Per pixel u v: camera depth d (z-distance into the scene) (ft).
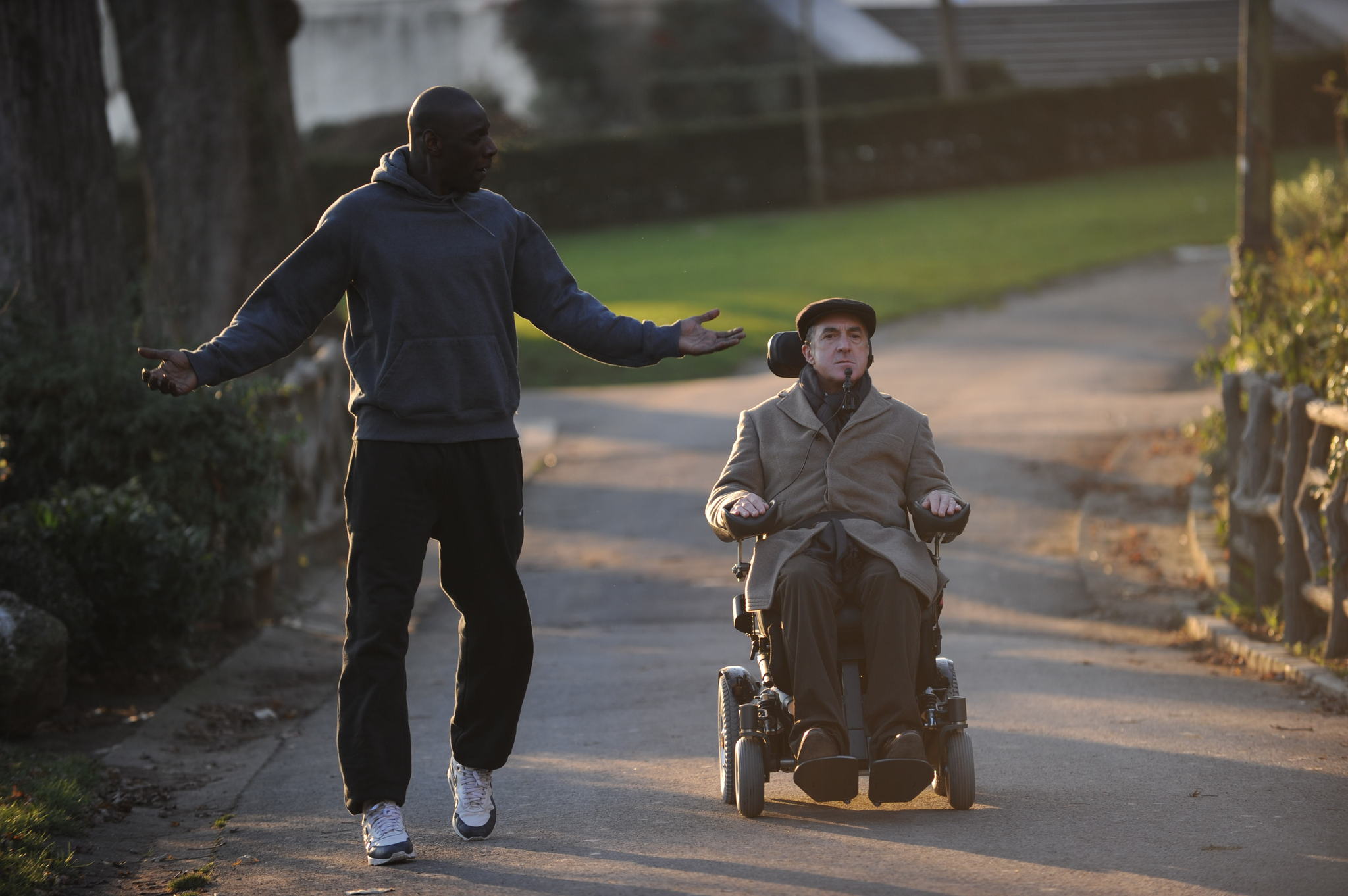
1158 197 256.93
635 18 297.33
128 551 51.93
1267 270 79.15
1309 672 48.24
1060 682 50.88
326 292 30.96
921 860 29.76
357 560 31.27
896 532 33.99
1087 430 102.99
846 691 32.83
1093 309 173.68
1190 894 27.14
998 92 288.51
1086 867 28.91
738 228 252.62
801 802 35.96
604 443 114.83
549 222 262.26
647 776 39.24
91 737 46.52
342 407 90.27
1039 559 77.15
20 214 63.41
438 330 30.83
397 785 31.04
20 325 58.44
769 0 330.75
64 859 31.94
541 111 286.05
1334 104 287.48
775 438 35.37
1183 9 354.33
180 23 103.45
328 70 280.10
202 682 54.85
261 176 105.40
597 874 29.58
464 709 32.76
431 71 284.20
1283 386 63.67
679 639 64.23
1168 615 65.36
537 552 85.71
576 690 52.49
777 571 33.50
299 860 32.04
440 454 30.96
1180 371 131.03
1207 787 35.35
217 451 59.11
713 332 31.99
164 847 34.14
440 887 29.22
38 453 57.77
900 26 347.97
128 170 228.63
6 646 43.32
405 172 31.48
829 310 35.22
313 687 56.18
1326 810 32.89
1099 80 331.16
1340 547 49.32
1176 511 82.17
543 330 32.40
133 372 57.67
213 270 103.55
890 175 281.13
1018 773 37.76
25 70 63.41
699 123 271.49
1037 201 262.88
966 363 142.51
